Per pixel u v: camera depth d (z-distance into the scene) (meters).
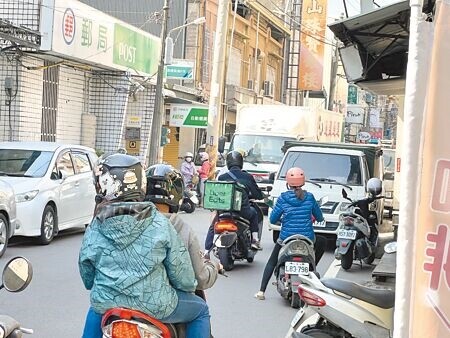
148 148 24.64
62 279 9.55
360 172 13.92
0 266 9.99
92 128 22.62
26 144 13.48
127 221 3.80
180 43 31.73
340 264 12.29
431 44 2.80
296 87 44.66
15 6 18.05
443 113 2.80
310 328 5.59
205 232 15.18
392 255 8.70
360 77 11.49
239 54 36.97
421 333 2.78
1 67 18.16
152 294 3.80
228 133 35.44
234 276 10.62
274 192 13.95
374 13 9.36
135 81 23.81
